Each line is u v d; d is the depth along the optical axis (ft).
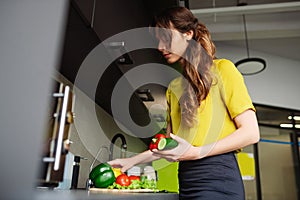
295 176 10.60
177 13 3.44
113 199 1.98
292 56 12.25
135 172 6.82
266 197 10.09
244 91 3.09
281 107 11.48
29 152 0.87
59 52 0.97
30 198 0.83
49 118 1.05
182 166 3.41
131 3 3.76
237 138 2.84
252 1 8.65
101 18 2.85
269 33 9.69
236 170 3.08
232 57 11.47
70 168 4.21
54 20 1.00
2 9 1.03
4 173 0.86
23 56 0.97
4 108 0.92
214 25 9.93
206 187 3.00
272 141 10.92
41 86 0.93
